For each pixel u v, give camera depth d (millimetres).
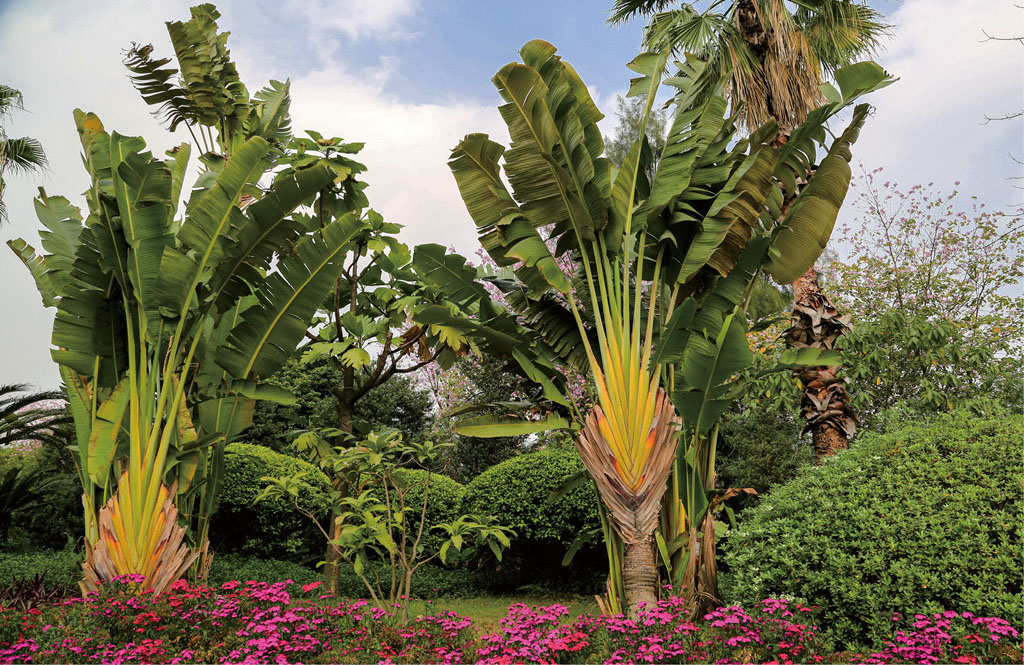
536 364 6199
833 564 4312
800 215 5836
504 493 10031
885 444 5008
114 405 6105
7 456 15492
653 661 3906
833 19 8609
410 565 5625
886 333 9445
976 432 4688
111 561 5836
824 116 5301
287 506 10781
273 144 8352
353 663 4254
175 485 6367
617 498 5289
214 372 6992
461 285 6238
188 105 8203
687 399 5488
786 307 14711
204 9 8266
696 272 5895
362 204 9000
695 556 5266
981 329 10141
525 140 5426
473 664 4285
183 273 6316
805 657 3852
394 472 5871
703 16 8148
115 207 6297
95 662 4324
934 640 3578
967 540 3973
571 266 10812
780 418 11102
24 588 7004
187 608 5078
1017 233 9891
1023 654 3291
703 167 5766
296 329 6848
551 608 4836
